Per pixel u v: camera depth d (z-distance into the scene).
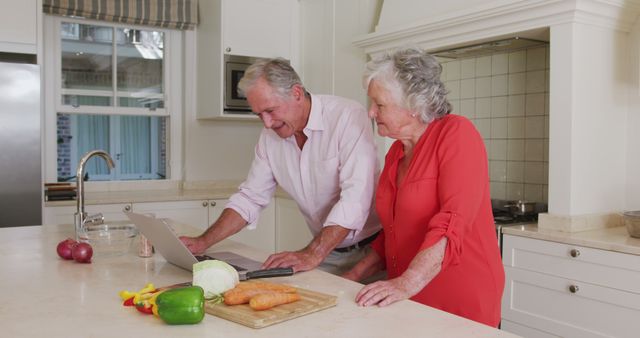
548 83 3.09
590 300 2.34
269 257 1.64
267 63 1.83
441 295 1.57
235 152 4.66
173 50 4.44
